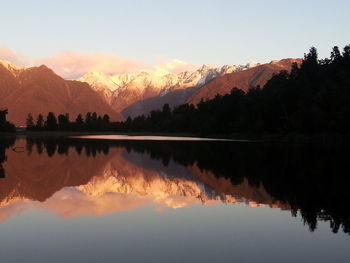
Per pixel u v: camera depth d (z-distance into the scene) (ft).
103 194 109.91
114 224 77.25
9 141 465.47
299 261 58.08
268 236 70.13
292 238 68.85
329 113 351.46
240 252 61.57
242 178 139.85
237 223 78.43
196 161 204.95
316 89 427.33
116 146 348.18
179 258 58.75
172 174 154.51
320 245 65.26
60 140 497.87
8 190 114.83
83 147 334.44
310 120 365.20
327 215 84.94
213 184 127.65
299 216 84.17
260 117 451.12
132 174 155.74
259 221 80.02
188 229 74.02
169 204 95.96
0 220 79.71
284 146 318.65
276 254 60.90
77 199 101.91
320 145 328.29
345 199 101.91
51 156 239.91
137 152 272.10
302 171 156.76
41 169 170.91
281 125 424.87
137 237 68.95
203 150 285.02
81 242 66.08
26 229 73.46
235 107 556.92
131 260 57.88
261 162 193.26
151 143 398.21
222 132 548.31
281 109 425.28
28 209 89.45
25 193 110.32
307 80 438.40
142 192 113.50
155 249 62.69
